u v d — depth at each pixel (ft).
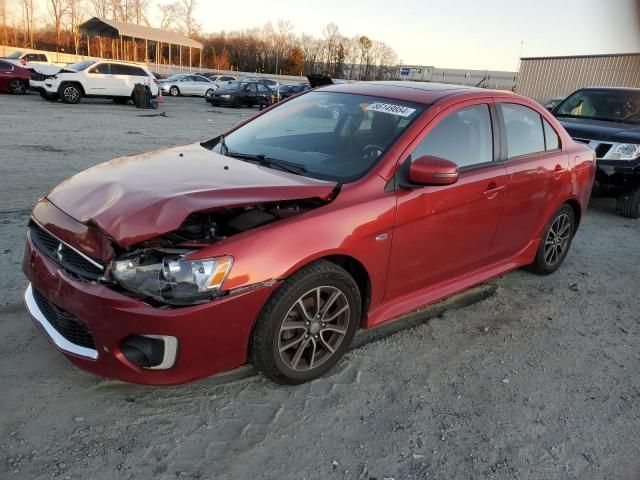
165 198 8.07
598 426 9.40
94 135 39.50
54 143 34.17
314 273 9.07
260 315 8.77
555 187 14.56
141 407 8.87
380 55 277.85
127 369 8.11
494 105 12.88
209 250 8.11
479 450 8.56
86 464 7.58
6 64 74.38
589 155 16.14
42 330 9.12
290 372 9.46
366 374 10.36
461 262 12.37
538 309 13.98
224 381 9.75
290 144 11.89
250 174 9.95
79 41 191.21
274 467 7.85
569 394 10.30
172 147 12.62
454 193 11.27
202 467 7.73
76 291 8.12
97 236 8.20
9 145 32.12
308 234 8.93
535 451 8.65
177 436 8.29
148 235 7.59
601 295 15.21
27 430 8.13
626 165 22.82
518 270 16.63
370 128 11.34
